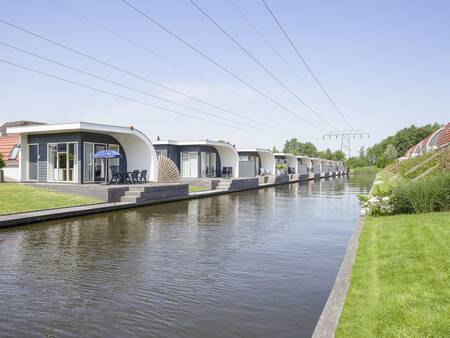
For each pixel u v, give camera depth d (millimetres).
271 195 26016
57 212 14039
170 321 5293
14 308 5711
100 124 21375
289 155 51750
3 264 7977
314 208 18250
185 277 7211
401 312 4770
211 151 35781
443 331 4211
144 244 9938
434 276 5828
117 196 18312
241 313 5574
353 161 114500
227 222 13750
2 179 21594
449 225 9266
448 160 18688
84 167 22156
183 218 14664
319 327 4551
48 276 7207
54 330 5008
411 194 12898
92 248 9445
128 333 4934
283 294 6352
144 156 24672
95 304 5871
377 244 8609
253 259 8523
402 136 111688
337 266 8016
